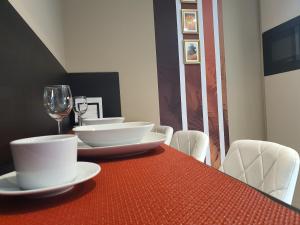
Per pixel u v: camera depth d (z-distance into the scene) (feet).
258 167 2.96
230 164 3.36
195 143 4.11
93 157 2.30
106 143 2.35
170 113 8.41
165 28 8.34
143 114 8.20
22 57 2.82
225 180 1.56
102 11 7.86
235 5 8.87
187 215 1.08
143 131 2.39
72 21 7.65
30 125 3.06
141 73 8.16
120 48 7.99
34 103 3.29
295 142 7.51
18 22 2.72
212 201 1.23
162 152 2.51
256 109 9.01
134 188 1.48
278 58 8.08
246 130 8.97
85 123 4.61
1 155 2.10
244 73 8.96
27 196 1.37
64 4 7.60
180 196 1.32
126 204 1.25
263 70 8.95
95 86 7.72
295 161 2.54
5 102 2.23
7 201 1.35
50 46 5.17
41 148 1.32
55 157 1.36
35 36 3.49
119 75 7.99
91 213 1.16
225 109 8.83
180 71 8.47
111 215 1.12
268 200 1.21
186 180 1.59
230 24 8.85
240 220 1.01
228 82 8.85
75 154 1.49
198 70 8.63
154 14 8.25
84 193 1.43
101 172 1.85
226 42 8.82
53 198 1.37
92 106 7.39
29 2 3.51
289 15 7.48
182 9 8.47
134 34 8.09
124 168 1.95
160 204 1.22
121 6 7.99
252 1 8.97
